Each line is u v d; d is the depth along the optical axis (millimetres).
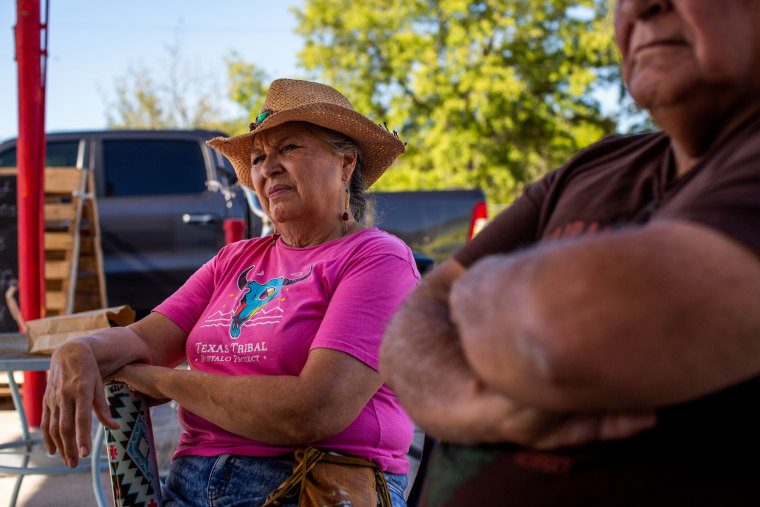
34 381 3270
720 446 641
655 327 519
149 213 4977
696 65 658
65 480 2777
